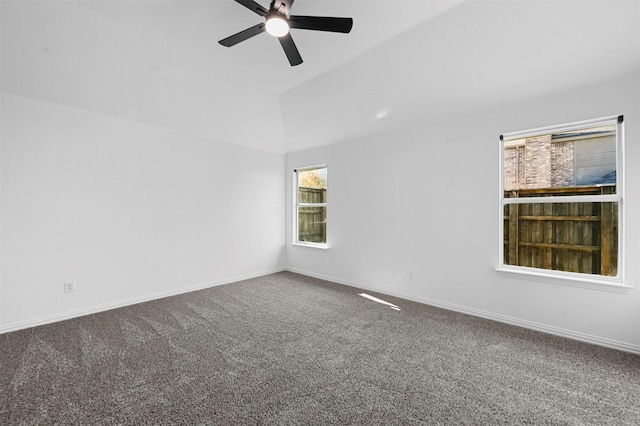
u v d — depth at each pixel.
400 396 1.74
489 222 2.95
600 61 2.22
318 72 3.27
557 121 2.54
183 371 2.00
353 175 4.20
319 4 2.18
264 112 4.14
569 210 2.83
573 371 2.00
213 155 4.23
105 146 3.23
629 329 2.26
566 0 1.96
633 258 2.24
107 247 3.25
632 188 2.24
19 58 2.48
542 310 2.65
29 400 1.68
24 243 2.74
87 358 2.17
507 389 1.81
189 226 3.97
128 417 1.55
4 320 2.64
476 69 2.63
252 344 2.41
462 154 3.13
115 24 2.47
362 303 3.46
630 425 1.50
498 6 2.11
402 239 3.66
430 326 2.78
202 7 2.25
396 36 2.57
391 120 3.61
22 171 2.72
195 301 3.54
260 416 1.57
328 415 1.58
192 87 3.37
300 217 5.21
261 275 4.88
